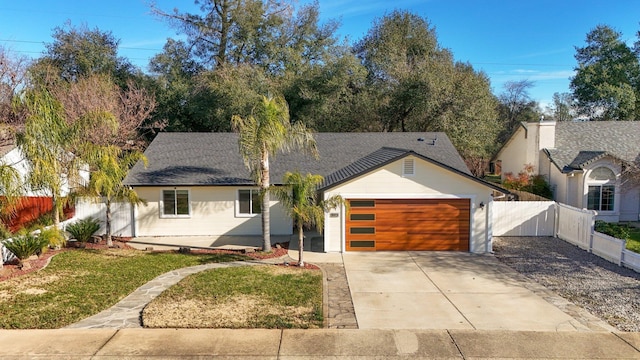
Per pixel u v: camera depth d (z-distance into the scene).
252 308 9.17
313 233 18.78
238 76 30.09
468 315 8.99
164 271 12.24
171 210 18.38
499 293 10.59
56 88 26.62
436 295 10.41
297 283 11.11
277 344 7.42
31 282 10.88
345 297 10.25
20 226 15.07
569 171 21.92
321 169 19.42
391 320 8.68
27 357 6.89
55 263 12.82
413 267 13.20
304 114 31.41
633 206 21.83
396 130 32.97
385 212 15.34
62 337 7.64
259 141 14.01
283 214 18.47
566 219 17.02
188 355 7.00
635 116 38.25
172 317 8.58
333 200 13.78
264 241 15.04
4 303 9.34
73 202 15.50
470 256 14.66
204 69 34.16
